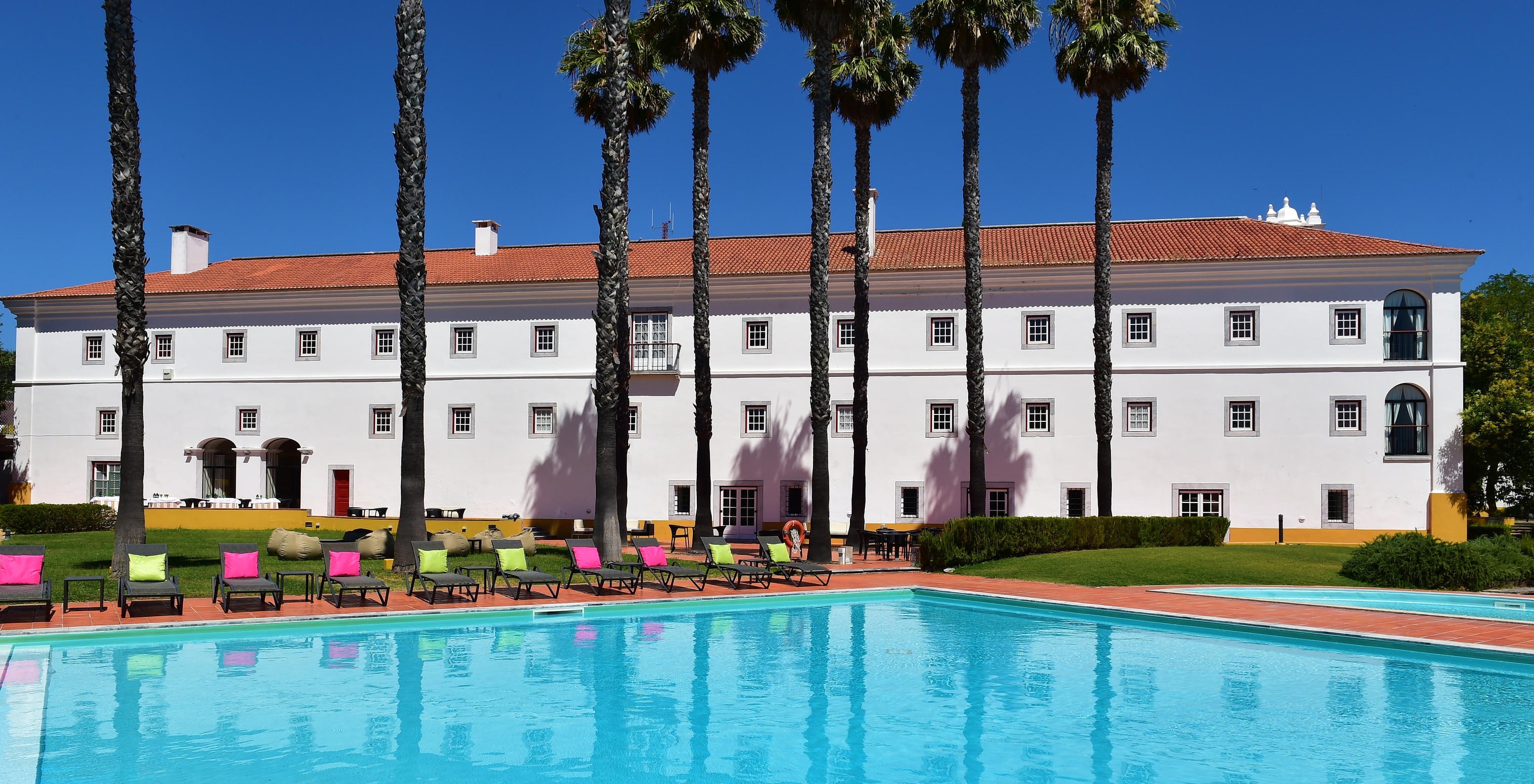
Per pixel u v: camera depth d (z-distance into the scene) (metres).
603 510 22.20
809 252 37.25
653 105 29.59
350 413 37.31
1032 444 33.66
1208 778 8.29
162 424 38.31
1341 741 9.40
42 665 12.14
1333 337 32.19
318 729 9.52
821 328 24.64
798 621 16.44
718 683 11.66
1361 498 31.67
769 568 20.92
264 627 14.88
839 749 9.08
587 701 10.74
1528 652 12.62
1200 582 21.47
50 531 30.00
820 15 24.38
